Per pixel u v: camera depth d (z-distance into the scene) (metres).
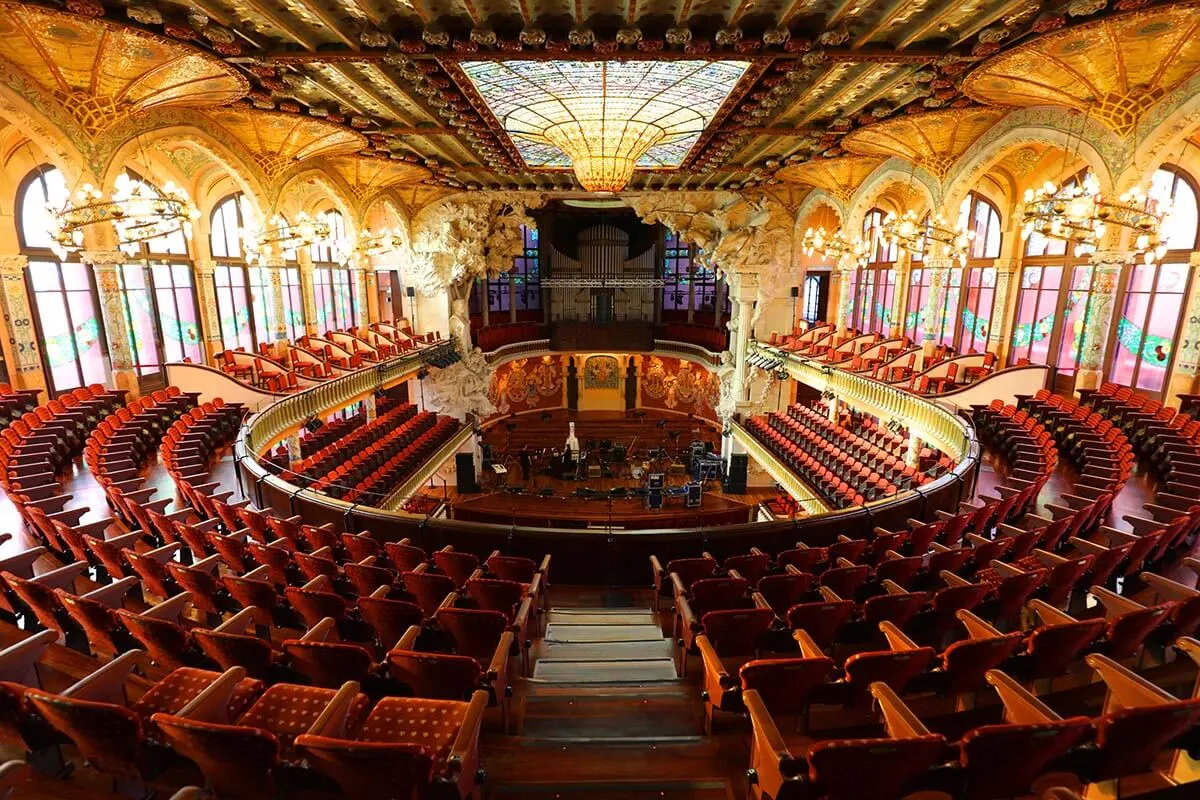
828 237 23.56
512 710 4.60
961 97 11.82
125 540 7.08
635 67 10.09
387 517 8.63
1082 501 8.54
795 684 3.97
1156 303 16.33
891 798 3.10
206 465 12.41
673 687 5.03
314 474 16.59
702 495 26.89
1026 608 6.00
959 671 4.23
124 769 3.39
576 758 3.98
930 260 18.81
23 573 5.86
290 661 4.43
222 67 9.84
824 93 11.92
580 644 6.12
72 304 16.55
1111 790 3.55
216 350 21.34
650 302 37.88
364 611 5.18
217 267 21.69
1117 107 11.35
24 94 10.02
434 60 9.79
